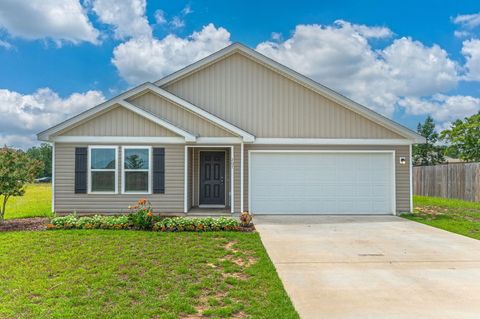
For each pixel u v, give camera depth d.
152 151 12.34
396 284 5.51
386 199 13.16
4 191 10.38
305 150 13.09
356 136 13.20
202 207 14.12
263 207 13.02
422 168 22.05
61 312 4.26
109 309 4.38
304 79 13.13
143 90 12.59
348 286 5.41
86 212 12.21
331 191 13.12
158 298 4.79
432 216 12.78
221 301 4.72
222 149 14.22
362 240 8.64
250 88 13.28
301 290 5.23
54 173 12.20
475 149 26.98
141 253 7.04
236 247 7.71
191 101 13.33
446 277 5.86
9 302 4.54
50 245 7.60
